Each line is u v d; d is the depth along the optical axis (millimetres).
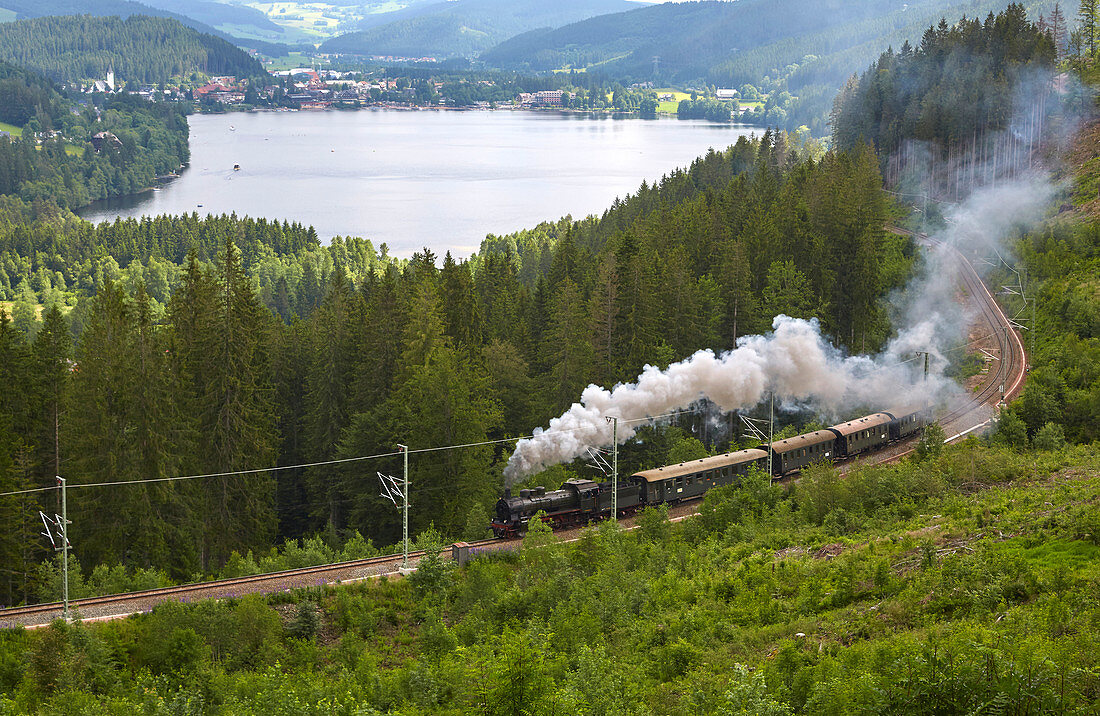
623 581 51094
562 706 31438
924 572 42719
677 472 72750
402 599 54031
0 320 75875
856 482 62438
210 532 75250
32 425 76188
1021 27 186375
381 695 39719
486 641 45312
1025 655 28453
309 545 65688
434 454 77750
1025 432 74750
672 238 121938
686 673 38250
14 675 42469
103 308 76438
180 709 38219
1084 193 137875
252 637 47812
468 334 97312
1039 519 45906
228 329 77750
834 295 108000
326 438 88312
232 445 76812
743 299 100938
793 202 126875
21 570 66062
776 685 33125
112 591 57875
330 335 89250
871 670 31250
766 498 65500
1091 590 35188
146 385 71812
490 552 60219
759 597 44719
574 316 89438
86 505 69188
